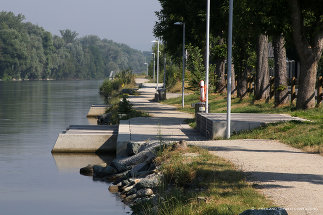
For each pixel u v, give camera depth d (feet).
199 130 93.40
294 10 94.07
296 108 101.19
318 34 97.81
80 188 59.82
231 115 92.79
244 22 101.40
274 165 49.83
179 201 38.78
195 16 186.50
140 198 48.83
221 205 35.47
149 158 63.36
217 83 189.78
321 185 41.22
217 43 193.26
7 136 111.45
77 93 344.90
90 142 90.53
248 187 40.52
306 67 99.19
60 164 77.82
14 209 50.31
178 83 274.77
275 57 116.26
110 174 67.21
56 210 49.55
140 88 336.49
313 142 61.98
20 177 67.05
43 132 119.65
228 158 53.98
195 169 47.44
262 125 80.43
